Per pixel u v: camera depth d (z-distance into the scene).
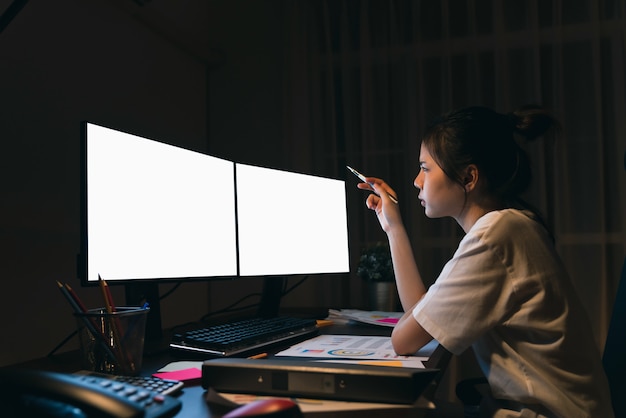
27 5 1.53
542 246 1.03
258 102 2.83
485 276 1.00
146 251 1.17
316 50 2.75
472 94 2.57
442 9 2.60
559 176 2.47
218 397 0.75
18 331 1.43
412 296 1.31
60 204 1.63
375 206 1.49
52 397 0.56
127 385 0.67
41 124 1.56
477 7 2.63
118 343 0.89
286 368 0.76
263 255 1.58
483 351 1.05
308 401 0.73
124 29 2.04
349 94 2.68
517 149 1.17
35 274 1.50
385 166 2.63
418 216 2.55
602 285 2.41
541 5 2.58
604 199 2.44
